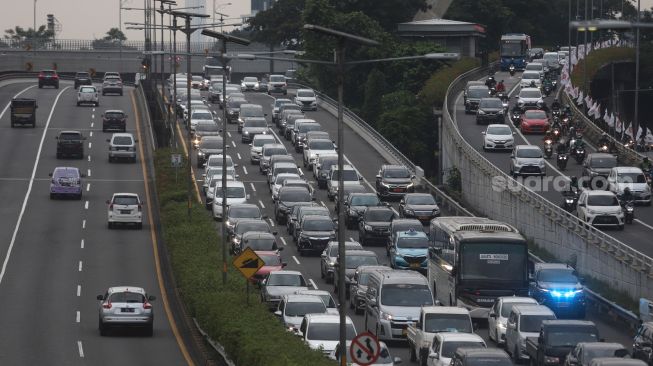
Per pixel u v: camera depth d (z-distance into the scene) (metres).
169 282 175.62
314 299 132.88
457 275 145.75
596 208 198.88
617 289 166.00
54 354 127.56
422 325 121.06
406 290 136.62
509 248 146.00
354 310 156.12
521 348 123.44
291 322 129.38
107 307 137.62
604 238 173.88
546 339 115.69
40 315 151.88
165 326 147.00
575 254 181.12
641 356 118.19
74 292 167.38
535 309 126.62
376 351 94.88
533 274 158.38
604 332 144.12
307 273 181.12
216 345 126.25
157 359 125.06
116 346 132.62
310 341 116.81
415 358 123.19
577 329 115.62
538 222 199.50
